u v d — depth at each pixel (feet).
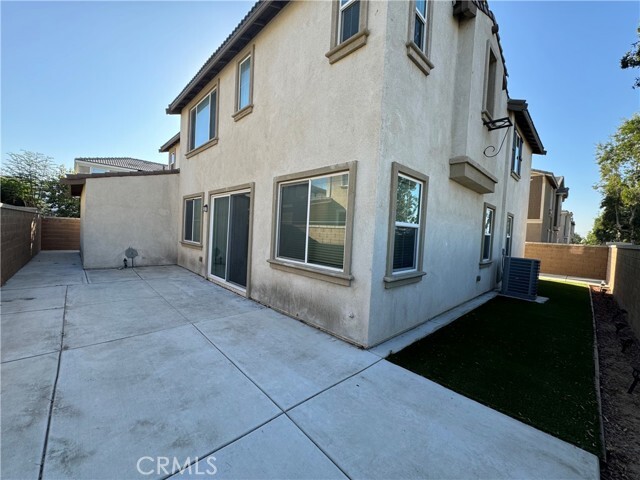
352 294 14.84
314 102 17.38
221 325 16.80
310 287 17.33
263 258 21.66
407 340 15.79
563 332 18.45
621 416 10.04
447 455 7.62
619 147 69.92
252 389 10.37
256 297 22.34
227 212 27.17
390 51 13.97
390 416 9.21
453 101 20.16
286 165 19.54
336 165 15.66
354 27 15.48
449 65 19.35
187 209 36.63
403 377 11.80
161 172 37.91
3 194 68.90
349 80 15.25
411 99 15.71
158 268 35.50
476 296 28.12
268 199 21.25
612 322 22.02
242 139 24.80
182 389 10.17
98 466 6.70
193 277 30.86
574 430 8.88
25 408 8.69
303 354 13.42
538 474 7.11
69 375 10.73
